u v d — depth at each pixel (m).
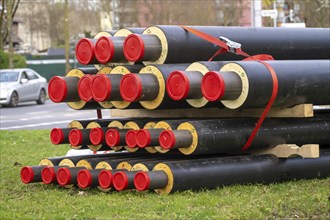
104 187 11.59
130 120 11.98
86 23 90.19
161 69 11.17
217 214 9.77
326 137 12.52
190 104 11.20
